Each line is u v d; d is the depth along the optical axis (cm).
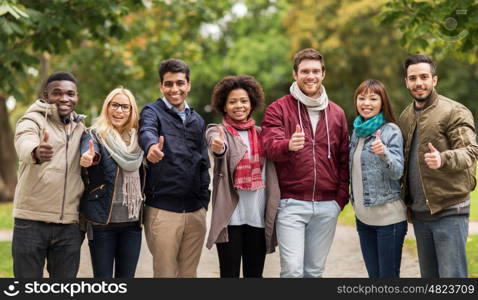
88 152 562
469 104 3375
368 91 625
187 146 627
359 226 652
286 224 634
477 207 1155
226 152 633
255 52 3975
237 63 3991
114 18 1192
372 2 3133
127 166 598
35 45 1119
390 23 991
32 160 541
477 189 1080
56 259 590
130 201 604
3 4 836
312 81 636
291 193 643
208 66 4028
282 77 4103
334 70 3309
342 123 661
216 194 635
